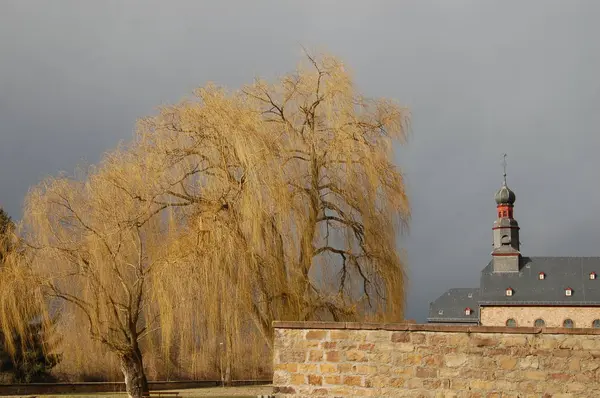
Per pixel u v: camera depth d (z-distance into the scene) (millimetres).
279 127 22656
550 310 87438
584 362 10570
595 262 90562
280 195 20984
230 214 20812
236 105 22219
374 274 22750
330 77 23281
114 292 21484
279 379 11195
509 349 10750
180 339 20203
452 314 118562
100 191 21531
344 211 22625
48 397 30781
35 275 21719
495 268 92062
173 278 19828
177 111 22016
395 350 10984
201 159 21547
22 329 21969
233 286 20188
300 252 21656
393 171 23234
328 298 22078
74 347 22609
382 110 23766
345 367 11062
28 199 22078
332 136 22672
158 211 21250
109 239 21109
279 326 11258
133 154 21875
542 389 10633
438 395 10820
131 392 21906
